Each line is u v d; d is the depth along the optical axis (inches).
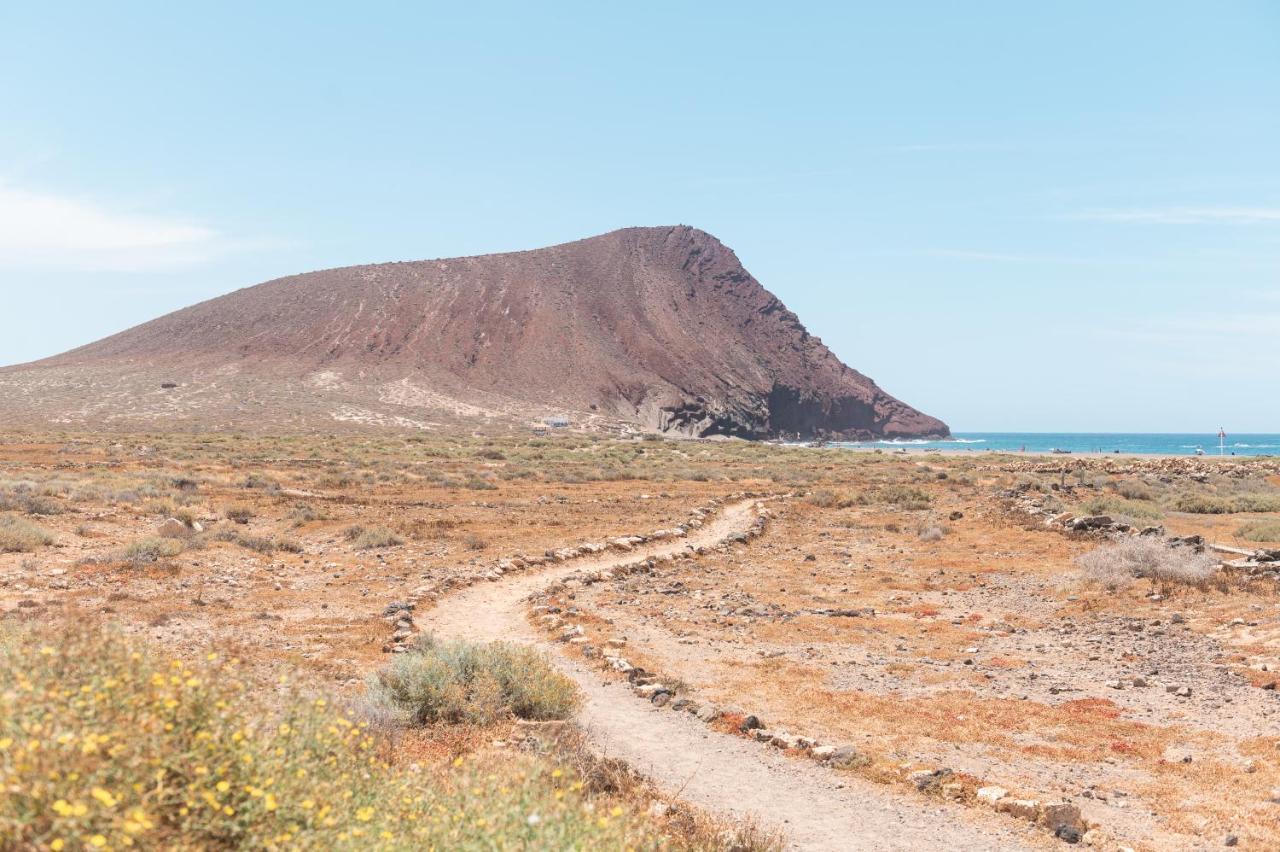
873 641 721.6
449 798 232.8
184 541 1078.4
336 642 657.6
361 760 248.4
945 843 337.4
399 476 2407.7
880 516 1694.1
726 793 383.2
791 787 395.9
